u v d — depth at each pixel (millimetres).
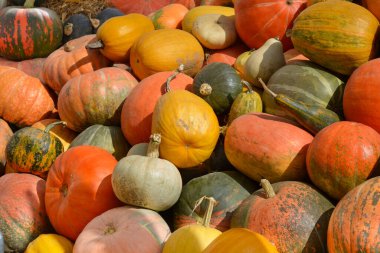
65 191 1735
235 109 1821
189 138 1641
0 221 1773
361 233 1296
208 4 2664
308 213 1454
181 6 2506
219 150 1812
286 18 2068
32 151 1909
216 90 1859
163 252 1471
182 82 1938
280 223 1443
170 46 2094
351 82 1642
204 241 1420
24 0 3055
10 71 2275
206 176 1700
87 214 1685
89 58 2289
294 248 1429
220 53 2219
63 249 1682
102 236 1549
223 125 1918
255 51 1973
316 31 1771
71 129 2180
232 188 1651
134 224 1553
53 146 1942
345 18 1745
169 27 2430
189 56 2117
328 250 1381
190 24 2326
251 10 2092
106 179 1695
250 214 1495
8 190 1826
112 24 2215
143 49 2094
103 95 2037
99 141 1981
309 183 1599
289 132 1630
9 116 2238
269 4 2068
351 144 1475
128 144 2020
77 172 1706
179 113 1651
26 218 1788
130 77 2102
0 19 2627
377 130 1597
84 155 1744
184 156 1671
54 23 2684
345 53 1740
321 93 1761
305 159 1604
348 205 1351
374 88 1584
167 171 1595
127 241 1515
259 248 1340
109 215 1604
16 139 1930
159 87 1899
